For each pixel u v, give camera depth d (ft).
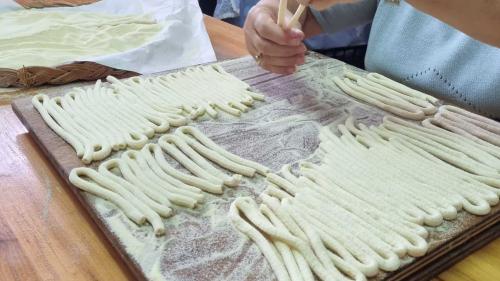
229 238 1.89
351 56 5.44
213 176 2.26
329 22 3.85
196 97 3.08
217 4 6.22
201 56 4.01
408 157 2.44
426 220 1.95
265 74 3.51
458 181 2.24
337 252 1.79
